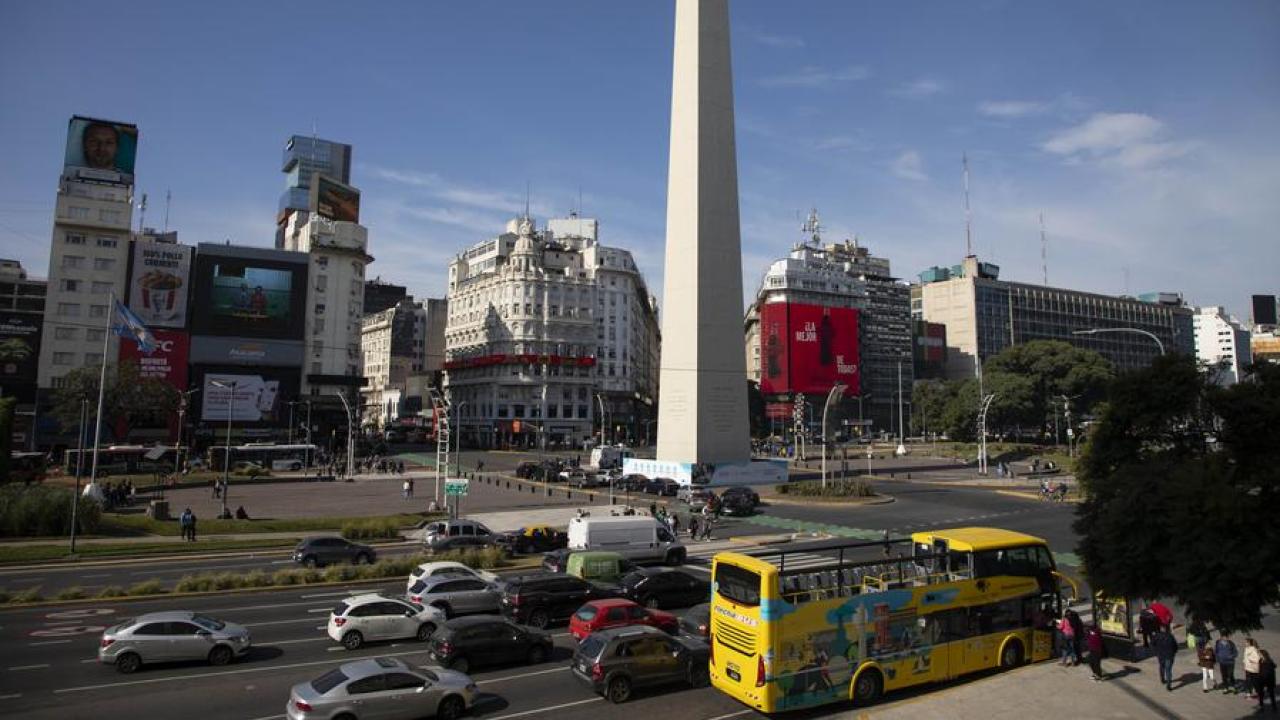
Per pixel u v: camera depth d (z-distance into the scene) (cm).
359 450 10669
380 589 2927
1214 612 1398
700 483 5850
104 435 8925
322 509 5359
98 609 2528
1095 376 11744
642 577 2612
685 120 6138
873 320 18275
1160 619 2055
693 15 6075
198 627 1958
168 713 1605
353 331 11094
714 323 6112
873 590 1777
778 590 1641
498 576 2866
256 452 8794
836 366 14325
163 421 9350
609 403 13838
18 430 8731
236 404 9800
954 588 1892
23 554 3394
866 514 5050
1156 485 1505
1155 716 1592
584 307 13738
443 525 3653
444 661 1925
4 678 1819
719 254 6138
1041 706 1655
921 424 14962
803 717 1655
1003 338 19425
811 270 17512
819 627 1672
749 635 1655
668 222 6266
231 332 9875
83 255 9238
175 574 3188
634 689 1822
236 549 3778
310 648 2120
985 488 6662
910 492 6306
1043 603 2047
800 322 14138
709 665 1881
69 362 9056
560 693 1798
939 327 19388
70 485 6003
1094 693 1739
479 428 13400
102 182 9469
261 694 1733
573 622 2127
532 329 13188
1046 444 12925
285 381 10119
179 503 5638
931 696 1733
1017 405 11125
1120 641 2133
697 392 6041
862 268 19475
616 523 3306
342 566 3097
